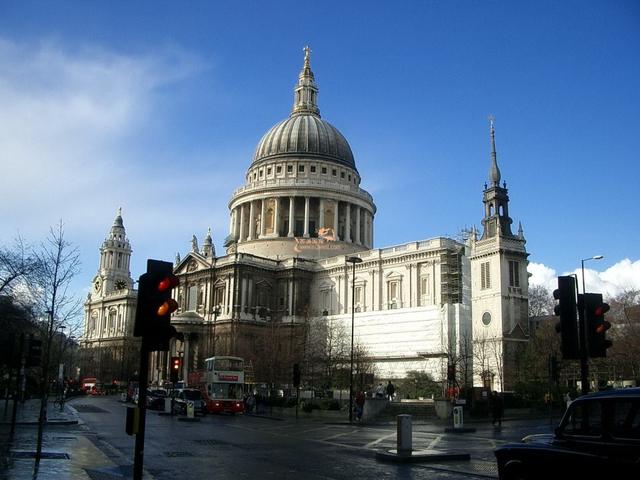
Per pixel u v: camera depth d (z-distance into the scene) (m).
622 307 102.50
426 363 103.38
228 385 74.56
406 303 118.69
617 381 87.25
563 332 22.64
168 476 23.70
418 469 26.27
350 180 160.25
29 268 55.41
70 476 21.89
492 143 101.94
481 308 95.38
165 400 70.00
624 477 12.96
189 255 144.50
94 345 190.88
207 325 133.25
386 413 65.38
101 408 78.25
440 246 114.88
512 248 95.50
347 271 130.50
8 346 34.19
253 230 152.62
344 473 24.89
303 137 158.00
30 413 58.25
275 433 45.47
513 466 15.41
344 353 102.94
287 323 128.62
